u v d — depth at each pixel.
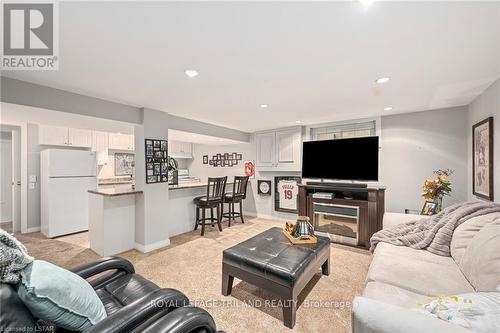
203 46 1.55
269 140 4.95
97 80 2.15
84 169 4.14
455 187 3.19
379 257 1.85
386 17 1.25
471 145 2.93
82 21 1.27
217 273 2.49
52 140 4.25
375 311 0.80
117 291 1.44
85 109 2.58
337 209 3.57
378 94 2.61
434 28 1.35
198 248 3.26
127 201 3.24
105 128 3.43
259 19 1.26
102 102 2.74
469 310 0.78
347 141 3.60
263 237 2.45
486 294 0.87
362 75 2.06
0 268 0.79
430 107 3.21
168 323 0.90
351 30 1.37
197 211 4.16
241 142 5.29
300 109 3.28
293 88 2.40
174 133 4.01
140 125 3.16
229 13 1.20
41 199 3.99
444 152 3.27
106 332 0.86
